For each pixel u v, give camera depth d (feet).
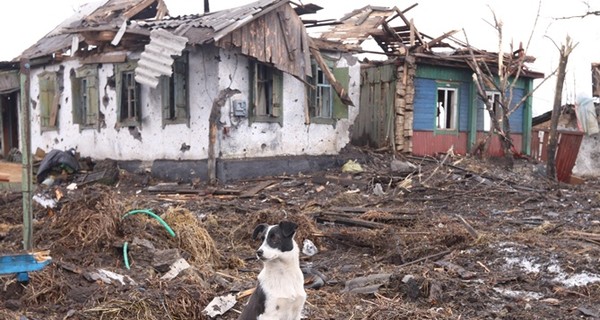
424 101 65.16
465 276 23.04
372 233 29.66
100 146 58.70
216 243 30.53
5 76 70.38
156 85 48.24
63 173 54.34
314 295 21.79
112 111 57.06
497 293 21.38
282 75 54.44
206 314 19.15
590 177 65.92
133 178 52.54
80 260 23.88
